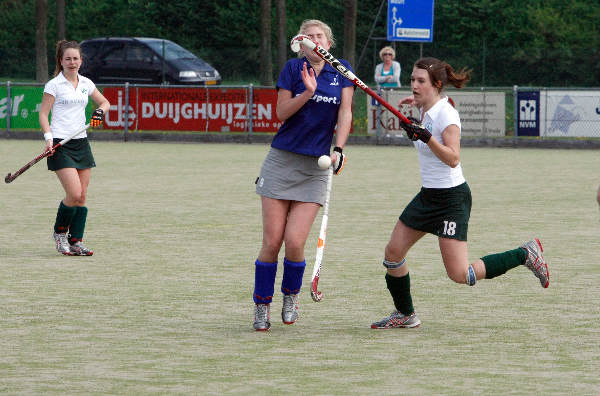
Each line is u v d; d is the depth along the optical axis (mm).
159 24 184250
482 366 18844
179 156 72500
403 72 144125
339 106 22141
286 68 22078
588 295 25797
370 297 25594
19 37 187250
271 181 21984
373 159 70375
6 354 19719
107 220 39812
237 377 18062
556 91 79312
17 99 87125
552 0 179375
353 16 109000
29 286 26906
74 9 189250
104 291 26250
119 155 73188
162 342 20766
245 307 24375
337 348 20312
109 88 86875
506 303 24812
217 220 39906
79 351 19984
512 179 56875
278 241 22000
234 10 181000
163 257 31562
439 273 28812
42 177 56406
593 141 79625
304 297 25609
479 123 81500
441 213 21297
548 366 18844
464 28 175875
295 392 17094
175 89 86062
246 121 85312
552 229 37531
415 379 17922
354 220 39938
